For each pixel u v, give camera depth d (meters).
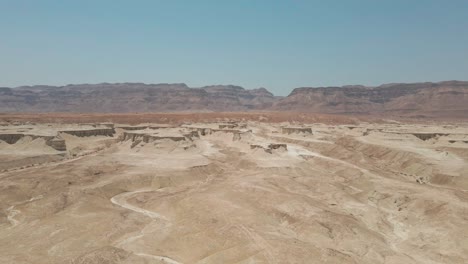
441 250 51.81
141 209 65.44
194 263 45.47
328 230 54.06
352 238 52.78
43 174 78.12
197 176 86.56
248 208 60.66
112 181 76.38
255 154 106.69
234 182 77.25
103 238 51.56
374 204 73.88
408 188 79.75
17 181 72.50
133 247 49.16
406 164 106.50
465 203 66.19
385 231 60.25
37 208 61.38
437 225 59.66
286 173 89.75
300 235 53.09
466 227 56.69
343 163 104.06
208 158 104.88
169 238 52.06
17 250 47.41
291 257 44.25
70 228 54.44
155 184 79.56
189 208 61.81
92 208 63.03
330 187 78.50
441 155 107.75
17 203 64.75
